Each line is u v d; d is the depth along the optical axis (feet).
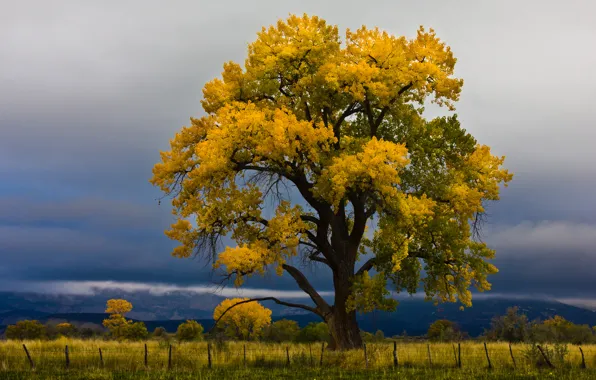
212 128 93.15
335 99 94.73
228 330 199.72
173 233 90.99
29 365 62.75
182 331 197.47
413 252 89.20
